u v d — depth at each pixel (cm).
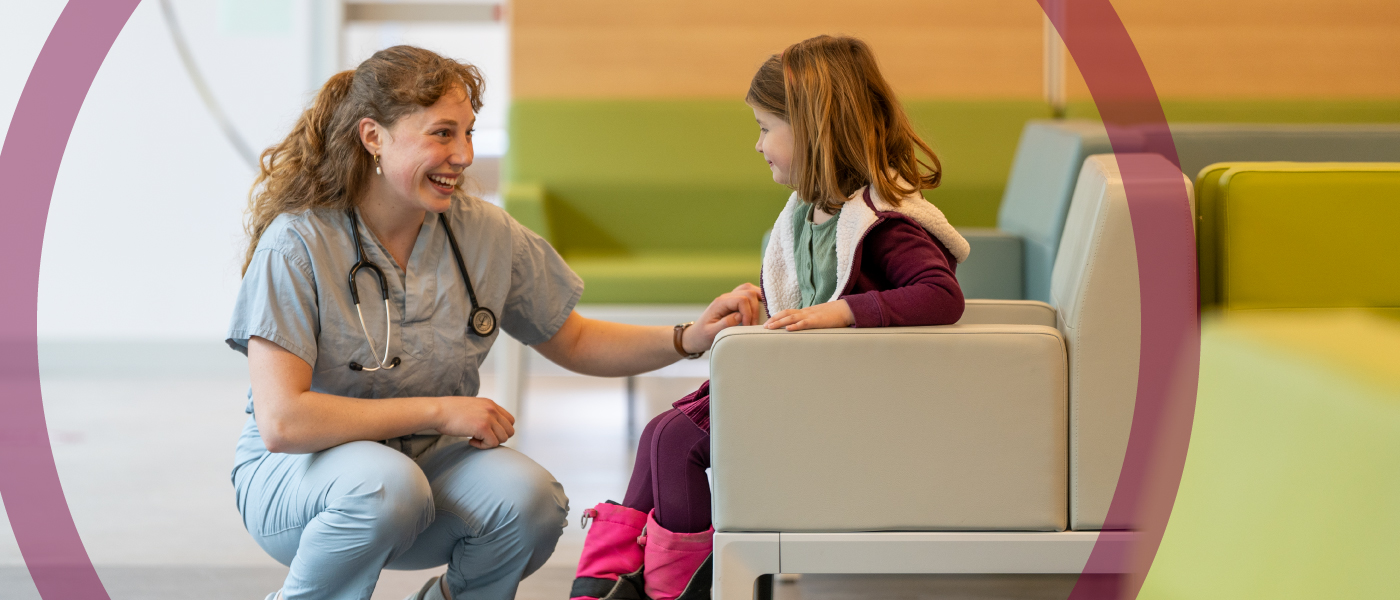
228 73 399
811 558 119
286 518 126
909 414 118
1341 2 312
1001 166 315
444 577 139
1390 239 133
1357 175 133
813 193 131
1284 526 50
